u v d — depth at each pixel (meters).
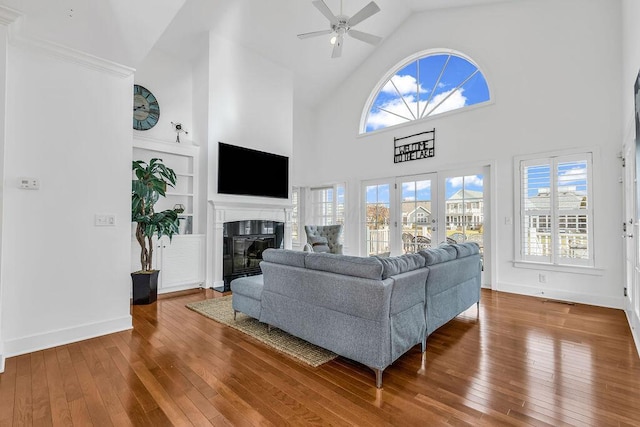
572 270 3.73
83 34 2.30
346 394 1.78
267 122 5.25
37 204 2.34
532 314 3.27
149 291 3.63
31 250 2.31
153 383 1.88
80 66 2.56
